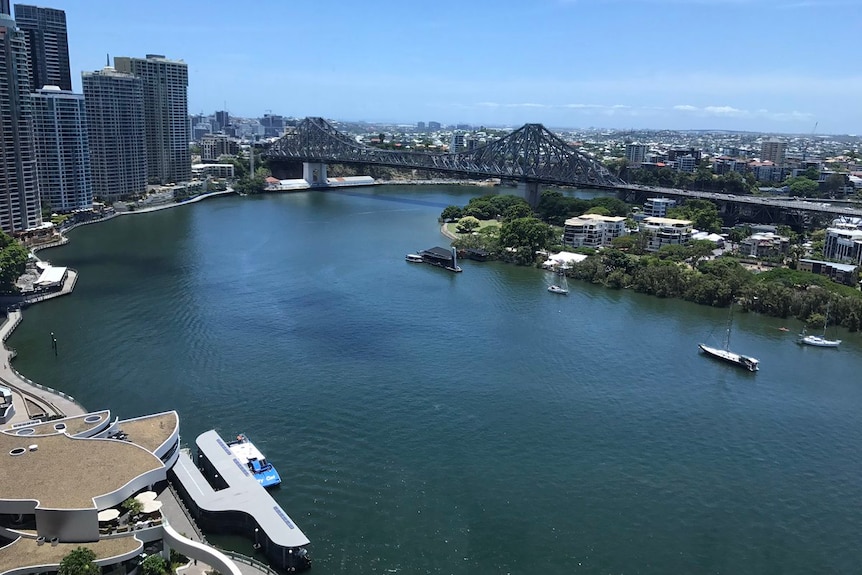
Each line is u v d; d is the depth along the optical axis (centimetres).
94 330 19588
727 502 12112
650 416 15275
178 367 16988
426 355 18412
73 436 11406
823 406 16125
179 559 9700
